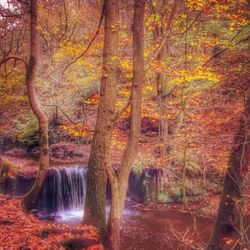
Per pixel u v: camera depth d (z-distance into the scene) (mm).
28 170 13203
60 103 16891
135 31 7801
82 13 17266
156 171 13430
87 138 17281
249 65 12164
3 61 10266
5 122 18312
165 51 12438
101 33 13070
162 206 12664
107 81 9195
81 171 13812
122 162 8062
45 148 10398
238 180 6500
